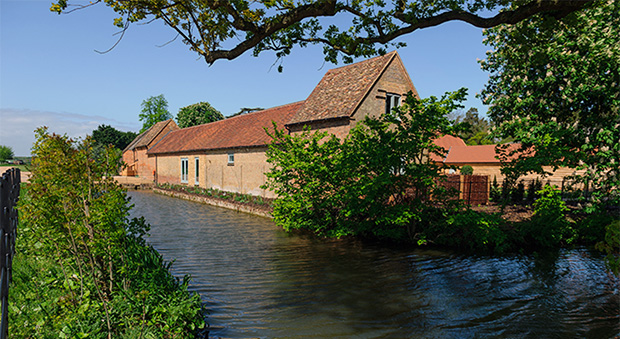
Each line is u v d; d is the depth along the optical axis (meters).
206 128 31.20
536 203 12.03
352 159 10.55
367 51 7.59
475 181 17.23
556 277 7.87
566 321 5.67
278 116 21.86
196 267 8.16
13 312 4.31
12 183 7.84
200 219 15.04
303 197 11.70
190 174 29.05
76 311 4.29
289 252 9.60
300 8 6.10
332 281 7.30
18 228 7.29
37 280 5.32
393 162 10.17
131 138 73.31
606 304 6.38
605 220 11.02
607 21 11.42
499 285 7.29
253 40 6.54
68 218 4.35
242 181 21.70
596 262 9.14
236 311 5.75
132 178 38.25
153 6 6.14
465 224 10.39
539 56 8.55
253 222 14.32
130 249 5.07
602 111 12.41
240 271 7.89
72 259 5.34
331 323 5.39
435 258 9.18
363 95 15.93
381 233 10.73
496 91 15.54
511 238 10.41
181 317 4.44
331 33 7.34
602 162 12.02
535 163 10.05
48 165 4.37
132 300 4.41
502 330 5.33
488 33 14.40
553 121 12.52
